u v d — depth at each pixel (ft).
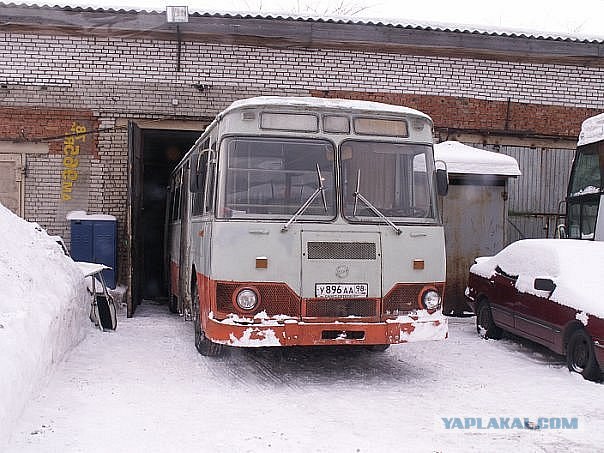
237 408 20.26
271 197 23.66
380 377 24.98
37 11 41.68
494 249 41.86
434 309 24.27
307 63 44.62
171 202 45.21
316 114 24.34
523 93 46.96
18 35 42.27
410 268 24.03
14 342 18.71
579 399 22.26
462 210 41.52
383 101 45.37
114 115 43.11
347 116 24.56
